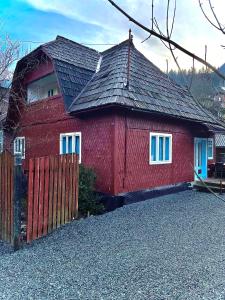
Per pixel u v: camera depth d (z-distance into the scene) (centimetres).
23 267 518
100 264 518
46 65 1348
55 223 736
